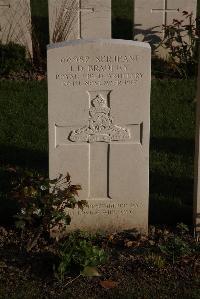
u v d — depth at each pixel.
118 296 2.45
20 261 2.63
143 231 2.85
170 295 2.46
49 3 4.65
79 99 2.70
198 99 2.74
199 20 4.68
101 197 2.83
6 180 3.25
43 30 5.46
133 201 2.83
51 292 2.47
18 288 2.49
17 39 4.77
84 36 4.74
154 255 2.66
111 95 2.71
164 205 3.05
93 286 2.50
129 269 2.60
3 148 3.60
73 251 2.58
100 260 2.59
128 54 2.66
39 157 3.51
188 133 3.80
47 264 2.62
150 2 4.71
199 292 2.48
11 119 3.92
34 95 4.24
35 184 2.68
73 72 2.66
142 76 2.69
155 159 3.49
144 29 4.77
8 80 4.48
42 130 3.79
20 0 4.71
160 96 4.25
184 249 2.66
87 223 2.84
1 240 2.77
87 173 2.80
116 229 2.86
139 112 2.73
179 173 3.35
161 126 3.88
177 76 4.60
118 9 6.15
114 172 2.80
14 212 2.96
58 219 2.67
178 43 4.81
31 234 2.79
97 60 2.66
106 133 2.75
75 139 2.75
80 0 4.66
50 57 2.64
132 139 2.77
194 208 2.84
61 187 2.78
